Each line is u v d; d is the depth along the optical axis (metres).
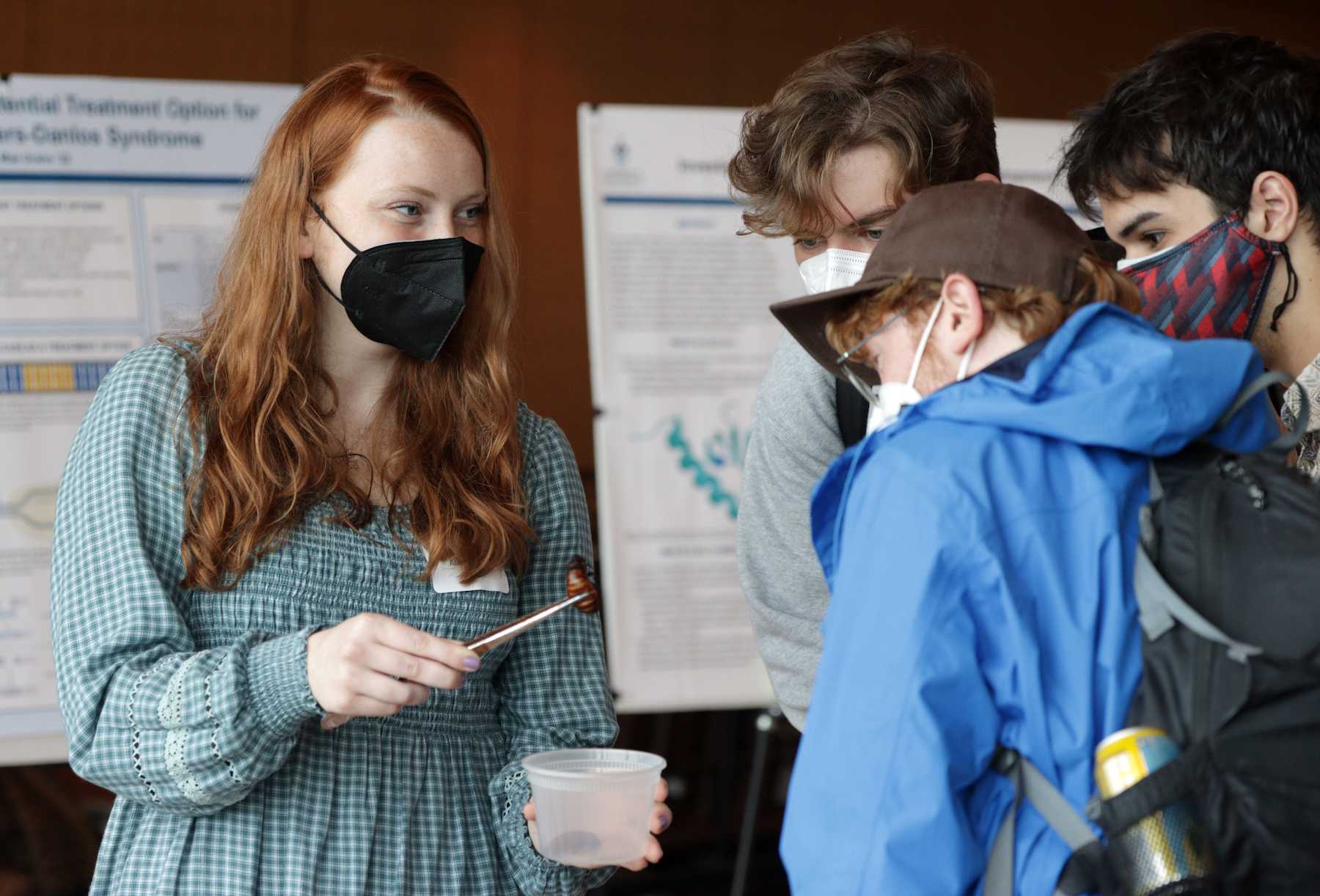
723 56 7.77
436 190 2.07
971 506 1.45
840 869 1.43
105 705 1.85
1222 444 1.63
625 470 5.70
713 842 7.48
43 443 5.22
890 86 2.14
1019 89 8.22
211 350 2.10
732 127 5.78
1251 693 1.36
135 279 5.32
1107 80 8.37
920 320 1.63
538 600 2.29
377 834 1.97
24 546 5.18
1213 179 2.04
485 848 2.09
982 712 1.44
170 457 2.00
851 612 1.50
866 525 1.52
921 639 1.43
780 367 2.50
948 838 1.40
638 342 5.71
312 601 2.00
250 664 1.83
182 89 5.36
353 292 2.05
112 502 1.93
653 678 5.69
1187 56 2.12
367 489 2.12
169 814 1.92
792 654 2.53
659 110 5.71
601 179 5.66
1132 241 2.19
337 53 7.14
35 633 5.17
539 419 2.40
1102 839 1.42
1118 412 1.45
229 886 1.88
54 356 5.24
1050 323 1.55
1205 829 1.34
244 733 1.79
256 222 2.10
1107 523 1.47
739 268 5.79
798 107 2.16
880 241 1.71
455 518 2.08
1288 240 2.04
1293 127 2.01
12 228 5.21
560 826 1.89
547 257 7.59
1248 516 1.46
